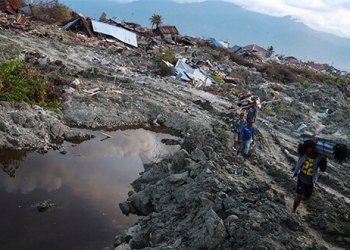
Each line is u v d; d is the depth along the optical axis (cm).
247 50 7219
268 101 2920
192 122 2023
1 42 2550
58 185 1167
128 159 1505
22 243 846
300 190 809
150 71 3312
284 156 1558
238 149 1412
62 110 1831
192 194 991
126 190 1225
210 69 4056
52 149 1457
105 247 897
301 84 4475
